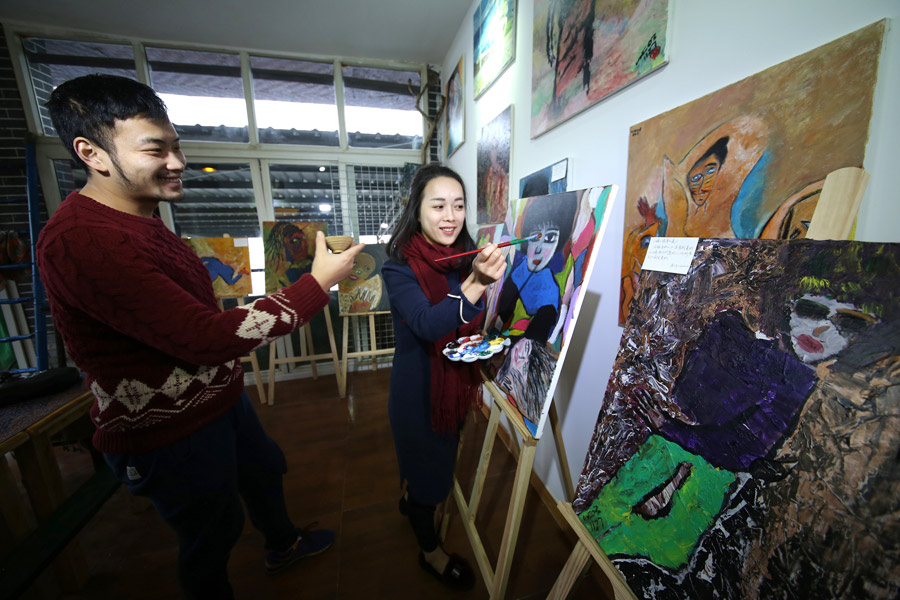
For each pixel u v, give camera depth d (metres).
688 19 0.75
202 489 0.76
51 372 1.22
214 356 0.61
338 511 1.48
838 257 0.40
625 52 0.92
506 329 1.03
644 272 0.67
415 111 3.01
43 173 2.32
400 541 1.33
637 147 0.91
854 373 0.36
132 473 0.71
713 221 0.72
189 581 0.82
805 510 0.37
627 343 0.67
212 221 2.77
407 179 2.93
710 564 0.44
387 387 2.69
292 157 2.76
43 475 1.09
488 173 1.90
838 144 0.52
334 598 1.12
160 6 2.04
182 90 2.57
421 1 2.06
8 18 2.14
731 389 0.47
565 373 1.33
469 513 1.17
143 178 0.66
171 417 0.70
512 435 1.78
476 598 1.11
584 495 0.66
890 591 0.30
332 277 0.70
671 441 0.54
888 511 0.31
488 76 1.86
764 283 0.47
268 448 1.05
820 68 0.53
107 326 0.63
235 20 2.20
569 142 1.21
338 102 2.78
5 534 1.03
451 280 1.01
